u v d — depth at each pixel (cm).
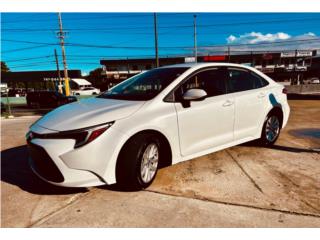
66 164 239
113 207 246
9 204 255
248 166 344
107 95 350
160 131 278
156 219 225
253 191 272
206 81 337
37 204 254
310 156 383
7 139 556
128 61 4934
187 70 326
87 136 241
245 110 369
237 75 376
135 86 343
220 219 224
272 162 359
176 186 287
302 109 1014
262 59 5006
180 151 301
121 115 260
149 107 278
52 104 2038
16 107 2161
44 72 3919
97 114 262
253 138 395
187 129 304
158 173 324
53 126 258
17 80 3934
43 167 256
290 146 437
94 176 248
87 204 252
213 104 328
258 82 405
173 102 296
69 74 3906
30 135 269
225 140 350
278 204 245
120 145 253
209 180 302
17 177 325
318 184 288
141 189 278
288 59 5031
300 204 245
